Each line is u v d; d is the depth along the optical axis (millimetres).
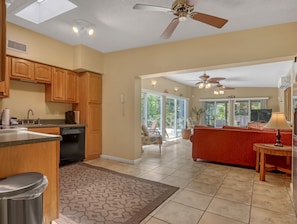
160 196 2564
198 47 3631
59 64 4039
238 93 9820
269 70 5973
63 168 3824
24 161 1579
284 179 3250
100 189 2791
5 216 1169
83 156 4340
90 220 1997
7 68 3279
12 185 1238
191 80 8414
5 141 1422
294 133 2264
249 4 2529
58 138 1788
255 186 2938
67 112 4500
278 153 2986
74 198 2494
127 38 3771
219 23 2342
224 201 2438
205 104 10602
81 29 3297
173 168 3893
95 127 4633
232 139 4051
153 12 2779
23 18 3076
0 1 1492
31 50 3551
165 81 7852
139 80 4539
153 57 4094
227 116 10133
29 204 1253
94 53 4508
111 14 2848
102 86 4805
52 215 1788
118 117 4531
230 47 3365
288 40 2982
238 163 3980
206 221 1993
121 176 3367
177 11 2137
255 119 9156
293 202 2361
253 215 2113
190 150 5820
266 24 3068
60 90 4156
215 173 3574
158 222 1972
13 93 3666
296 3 2496
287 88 6355
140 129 4531
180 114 9469
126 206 2293
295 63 2277
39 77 3756
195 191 2744
